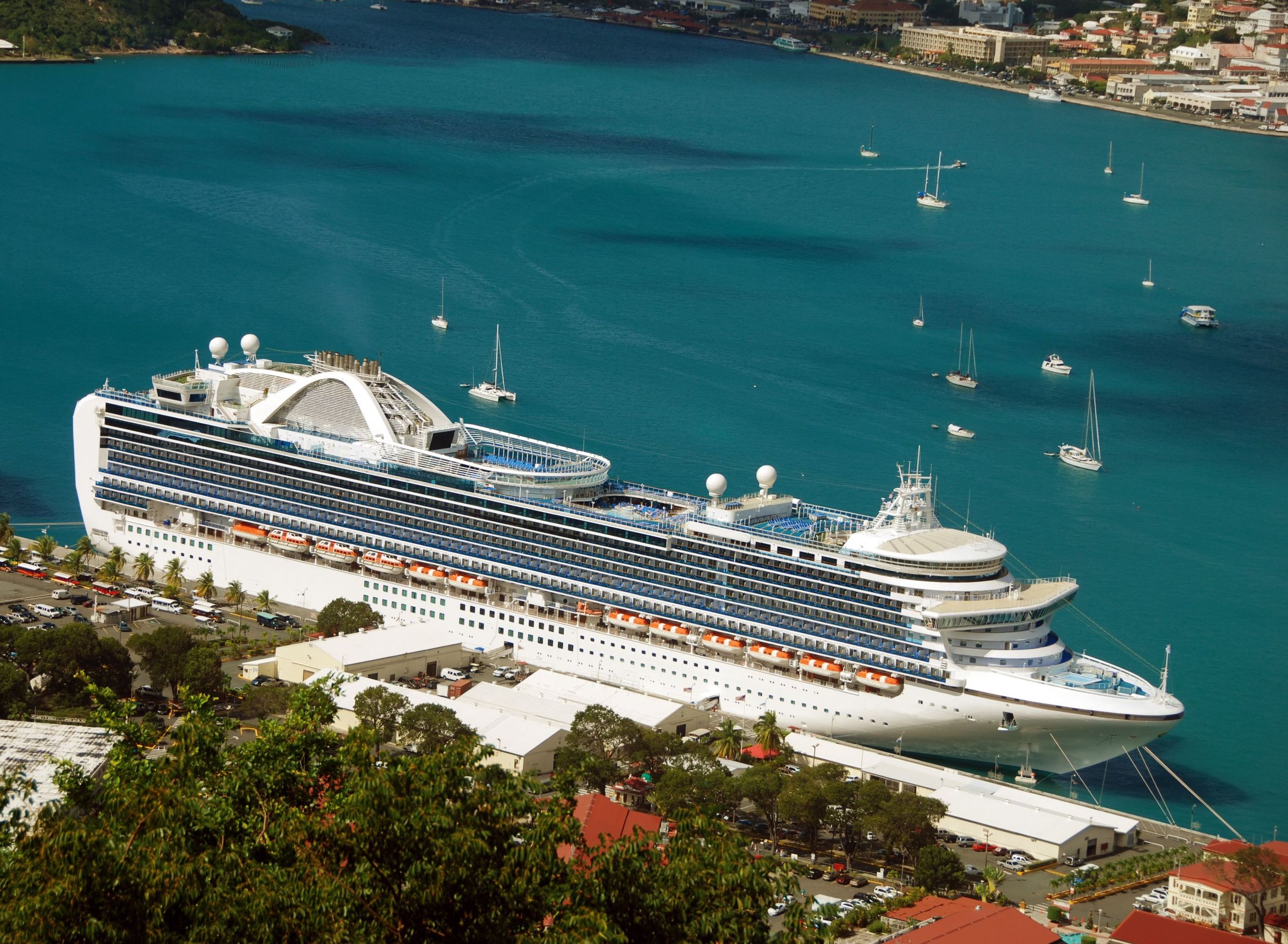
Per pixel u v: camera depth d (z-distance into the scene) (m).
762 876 146.50
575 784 164.62
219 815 150.75
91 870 133.88
